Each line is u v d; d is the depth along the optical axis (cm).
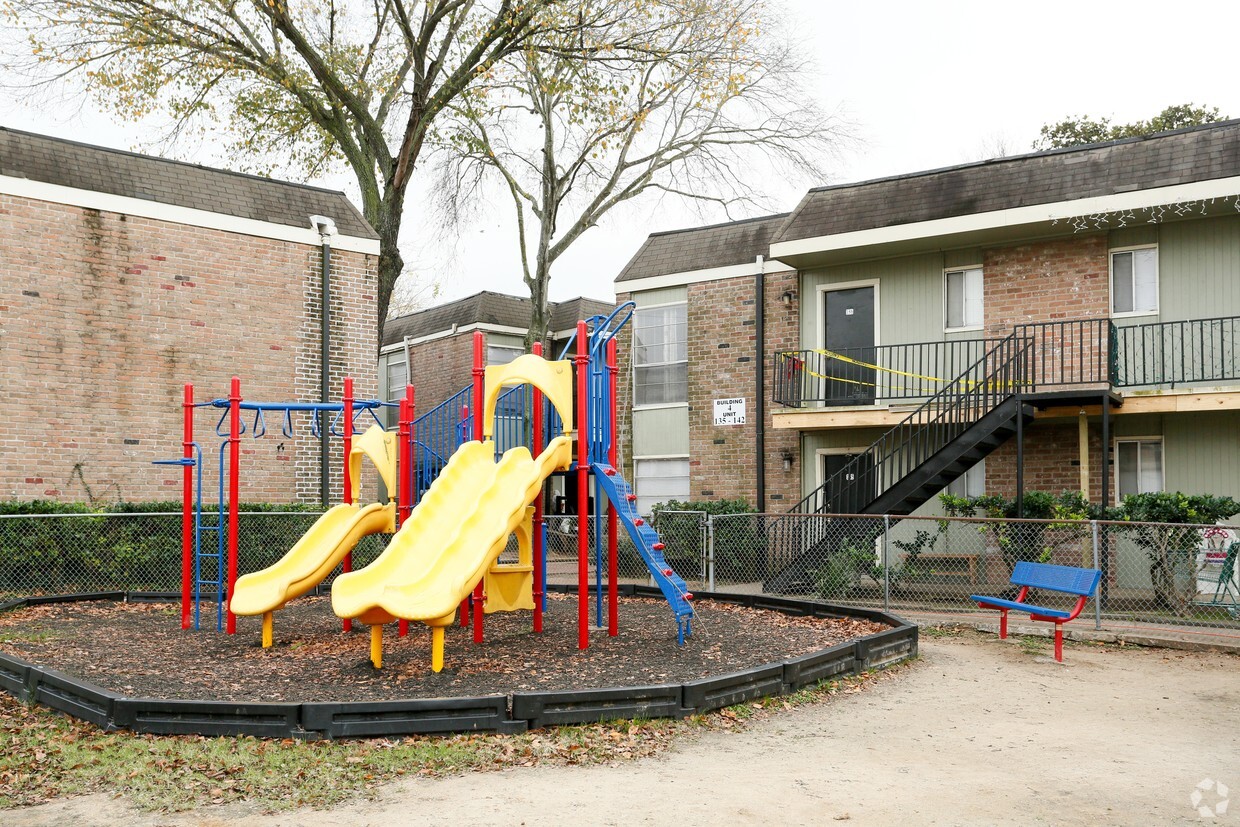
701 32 2072
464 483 888
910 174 1641
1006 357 1525
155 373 1485
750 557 1627
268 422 1598
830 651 777
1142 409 1333
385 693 695
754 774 532
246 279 1592
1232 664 895
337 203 1767
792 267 1789
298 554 947
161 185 1527
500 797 488
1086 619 1123
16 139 1405
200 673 780
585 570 884
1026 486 1516
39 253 1383
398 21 1994
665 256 2016
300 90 1978
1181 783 522
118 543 1381
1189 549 1156
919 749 592
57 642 939
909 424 1555
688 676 745
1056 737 625
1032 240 1539
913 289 1664
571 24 2009
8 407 1345
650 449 2014
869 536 1368
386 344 2930
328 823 452
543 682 727
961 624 1112
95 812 471
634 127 2178
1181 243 1426
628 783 513
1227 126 1367
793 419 1648
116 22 1833
